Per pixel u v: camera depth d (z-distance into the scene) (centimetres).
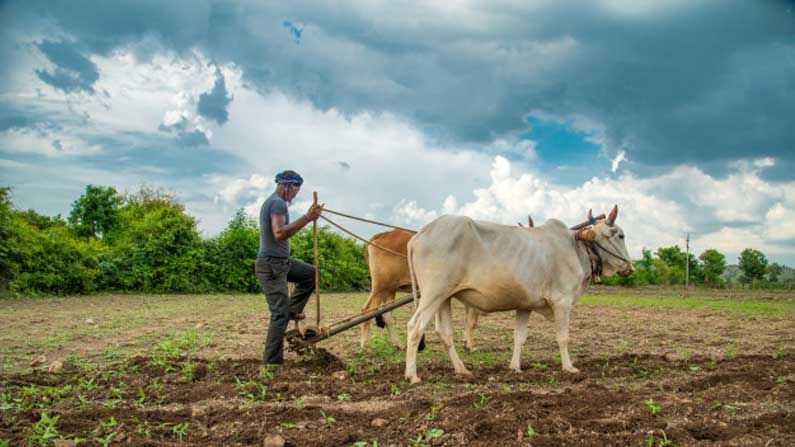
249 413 591
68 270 2505
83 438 507
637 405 605
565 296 856
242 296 2711
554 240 864
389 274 1059
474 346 1112
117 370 814
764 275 4466
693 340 1191
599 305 2173
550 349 1079
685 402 621
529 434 514
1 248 2300
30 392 661
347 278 3438
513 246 816
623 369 847
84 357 942
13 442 485
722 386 708
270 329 831
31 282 2416
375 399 664
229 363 860
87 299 2306
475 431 523
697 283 4372
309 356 906
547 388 728
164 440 519
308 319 1557
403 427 545
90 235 4297
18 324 1395
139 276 2794
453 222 797
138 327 1369
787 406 614
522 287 813
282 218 828
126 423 557
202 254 2944
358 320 870
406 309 1919
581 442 498
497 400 627
